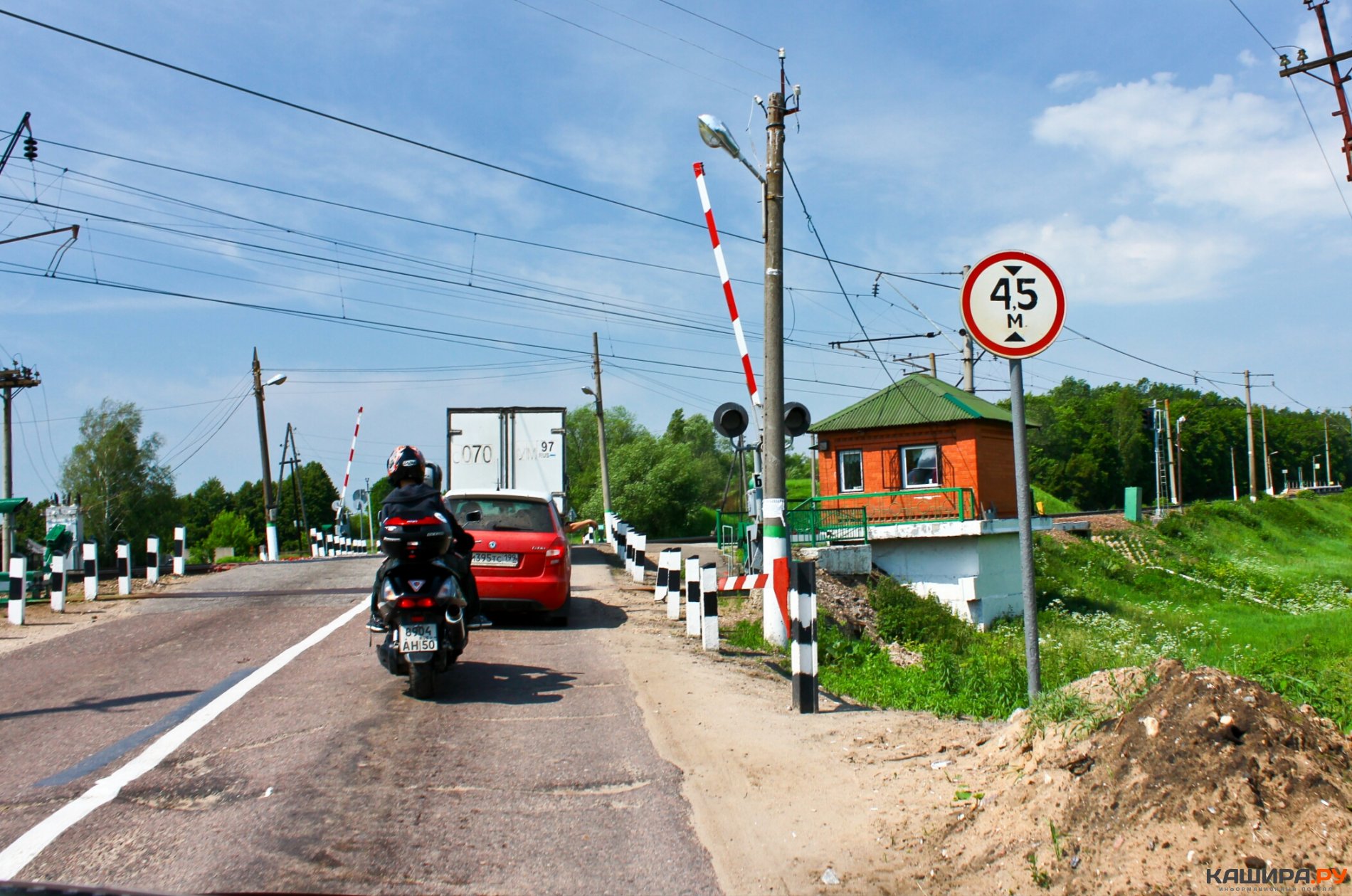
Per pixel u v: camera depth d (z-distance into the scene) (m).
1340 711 5.64
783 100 12.21
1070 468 106.00
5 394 39.41
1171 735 4.07
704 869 4.20
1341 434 155.25
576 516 70.69
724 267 12.09
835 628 14.27
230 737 5.99
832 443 29.53
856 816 4.77
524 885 3.98
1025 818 4.24
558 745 5.96
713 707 7.05
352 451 39.06
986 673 9.95
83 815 4.60
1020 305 5.94
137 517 69.44
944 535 25.84
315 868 4.03
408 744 5.87
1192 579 38.09
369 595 13.42
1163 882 3.60
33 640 10.30
